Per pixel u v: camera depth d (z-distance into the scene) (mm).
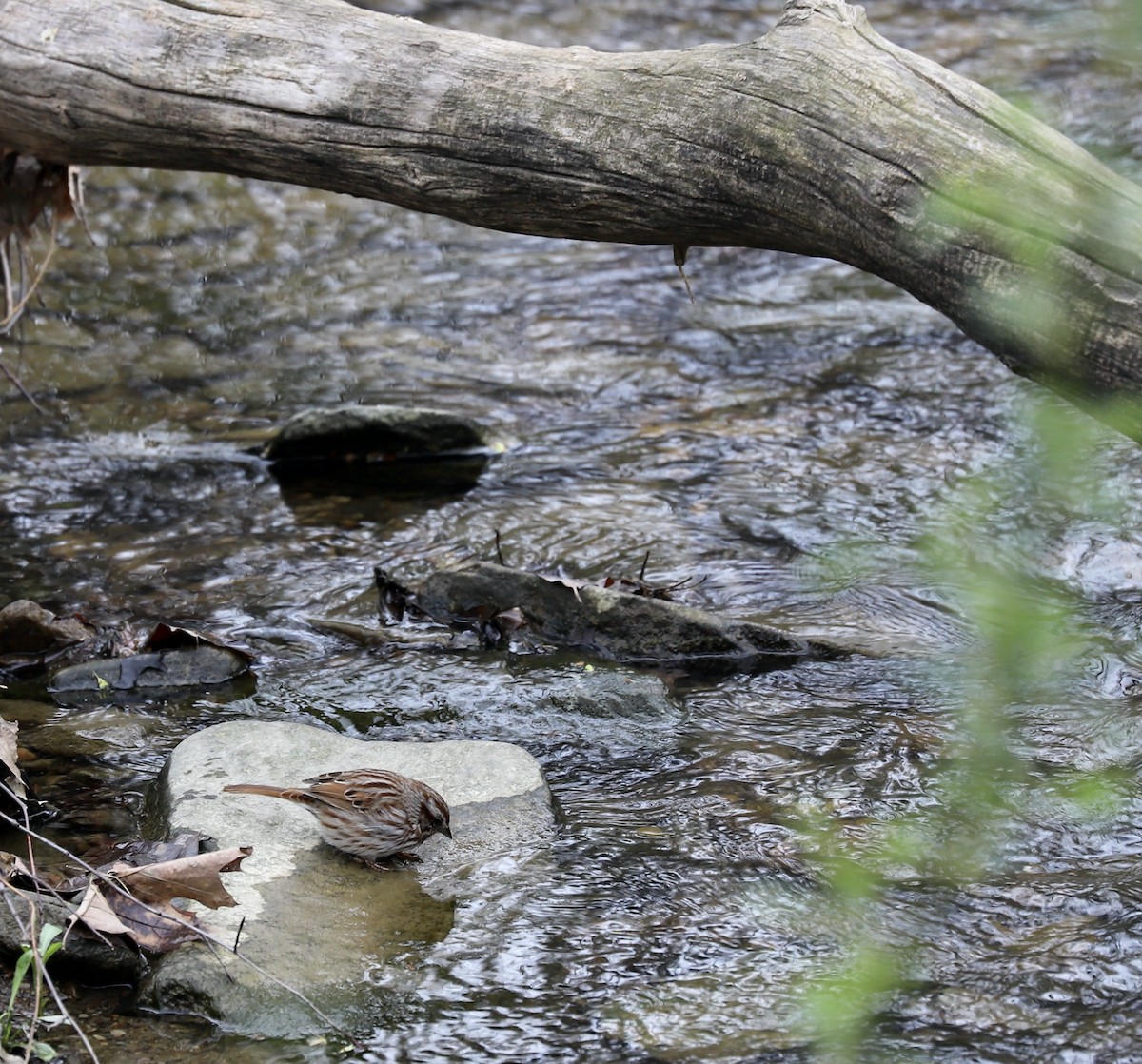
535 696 10844
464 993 7457
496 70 9586
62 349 18422
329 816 8312
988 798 9141
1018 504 13852
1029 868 8586
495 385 17688
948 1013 7281
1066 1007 7312
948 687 10984
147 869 7949
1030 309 7016
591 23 30531
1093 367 6898
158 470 15320
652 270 21625
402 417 15586
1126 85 25391
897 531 13734
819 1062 6891
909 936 7941
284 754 9547
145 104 10625
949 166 7637
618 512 14320
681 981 7559
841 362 18156
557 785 9695
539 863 8633
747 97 8500
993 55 28141
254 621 12211
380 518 14227
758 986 7512
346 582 12891
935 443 15703
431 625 12148
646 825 9117
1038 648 4367
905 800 9352
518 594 12062
